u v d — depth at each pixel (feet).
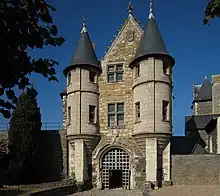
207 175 83.92
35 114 96.02
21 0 9.69
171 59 90.07
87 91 95.09
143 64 89.76
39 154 99.30
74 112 94.43
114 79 97.14
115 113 95.40
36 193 62.90
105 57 98.94
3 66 9.77
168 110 88.17
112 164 93.20
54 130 101.60
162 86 87.97
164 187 83.15
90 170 93.09
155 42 89.81
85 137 92.53
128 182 90.79
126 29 98.94
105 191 86.53
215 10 26.76
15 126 92.32
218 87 136.46
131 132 92.48
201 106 147.43
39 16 10.03
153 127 85.66
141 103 88.74
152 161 84.89
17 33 9.66
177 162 86.22
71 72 96.99
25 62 10.02
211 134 115.65
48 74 10.68
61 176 98.17
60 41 10.43
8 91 10.18
